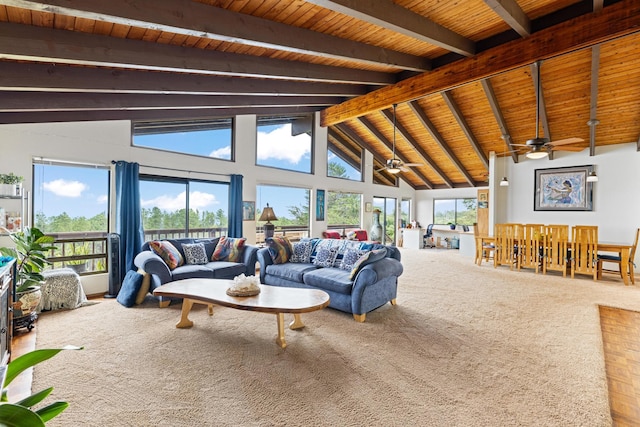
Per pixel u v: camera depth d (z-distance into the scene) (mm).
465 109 6887
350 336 3072
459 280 5566
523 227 6461
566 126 6652
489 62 4211
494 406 1999
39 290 3299
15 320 3066
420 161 10016
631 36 4297
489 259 7848
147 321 3449
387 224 11195
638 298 4520
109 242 4469
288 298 2980
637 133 6473
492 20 3723
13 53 2152
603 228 7082
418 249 10430
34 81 2658
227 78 3877
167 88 3410
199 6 2381
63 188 4328
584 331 3234
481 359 2619
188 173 5641
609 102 5758
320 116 7684
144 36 2693
